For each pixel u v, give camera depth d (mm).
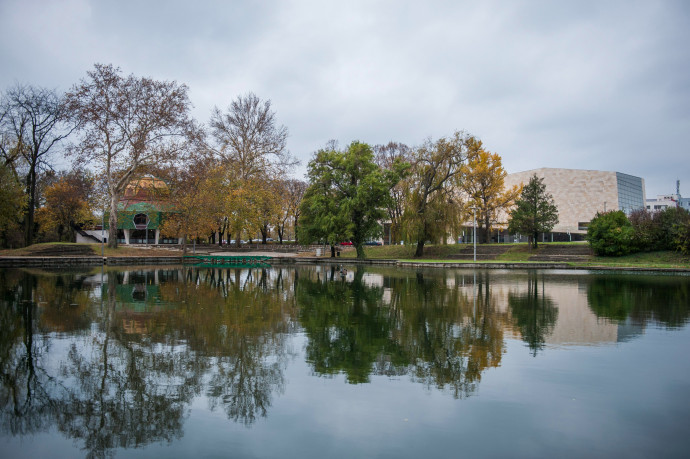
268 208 46125
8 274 25344
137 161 38312
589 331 10398
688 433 5062
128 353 8102
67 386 6445
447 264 37750
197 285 20156
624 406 5840
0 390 6277
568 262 40312
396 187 51156
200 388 6426
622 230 41625
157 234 60906
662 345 9039
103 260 35312
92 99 34625
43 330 9922
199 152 40438
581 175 75562
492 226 58969
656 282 23734
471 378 6938
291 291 18297
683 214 40656
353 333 10016
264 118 46219
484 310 13484
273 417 5461
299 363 7641
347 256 52688
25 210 38594
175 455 4539
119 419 5406
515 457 4520
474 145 44375
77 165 36375
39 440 4887
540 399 6066
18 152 36656
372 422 5320
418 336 9781
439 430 5117
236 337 9461
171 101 37000
